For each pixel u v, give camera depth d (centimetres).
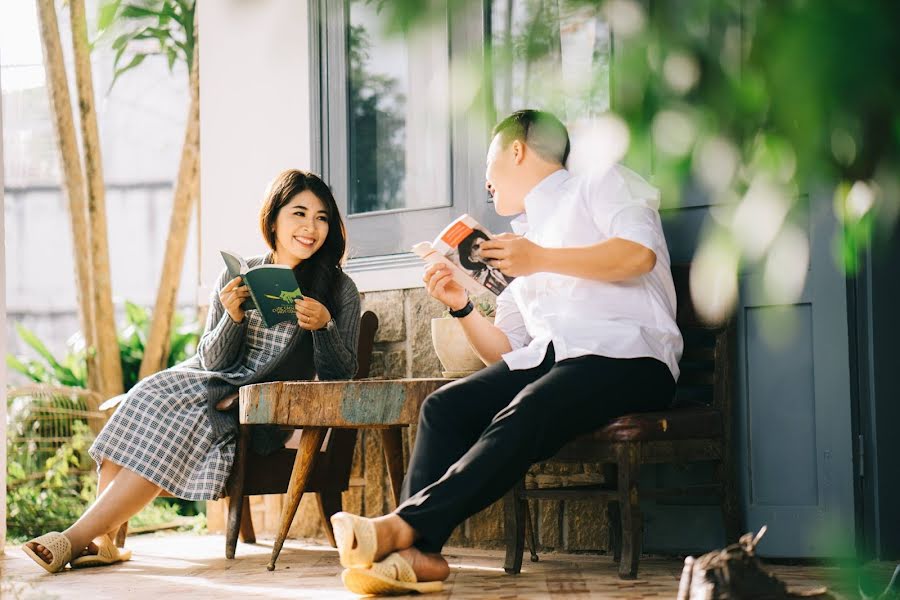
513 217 368
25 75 938
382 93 402
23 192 1045
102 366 650
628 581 264
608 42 69
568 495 276
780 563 310
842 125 64
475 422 266
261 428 335
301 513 402
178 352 697
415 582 232
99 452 318
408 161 397
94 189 655
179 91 1008
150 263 1019
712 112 64
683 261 318
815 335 302
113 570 313
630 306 271
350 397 288
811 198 299
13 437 558
